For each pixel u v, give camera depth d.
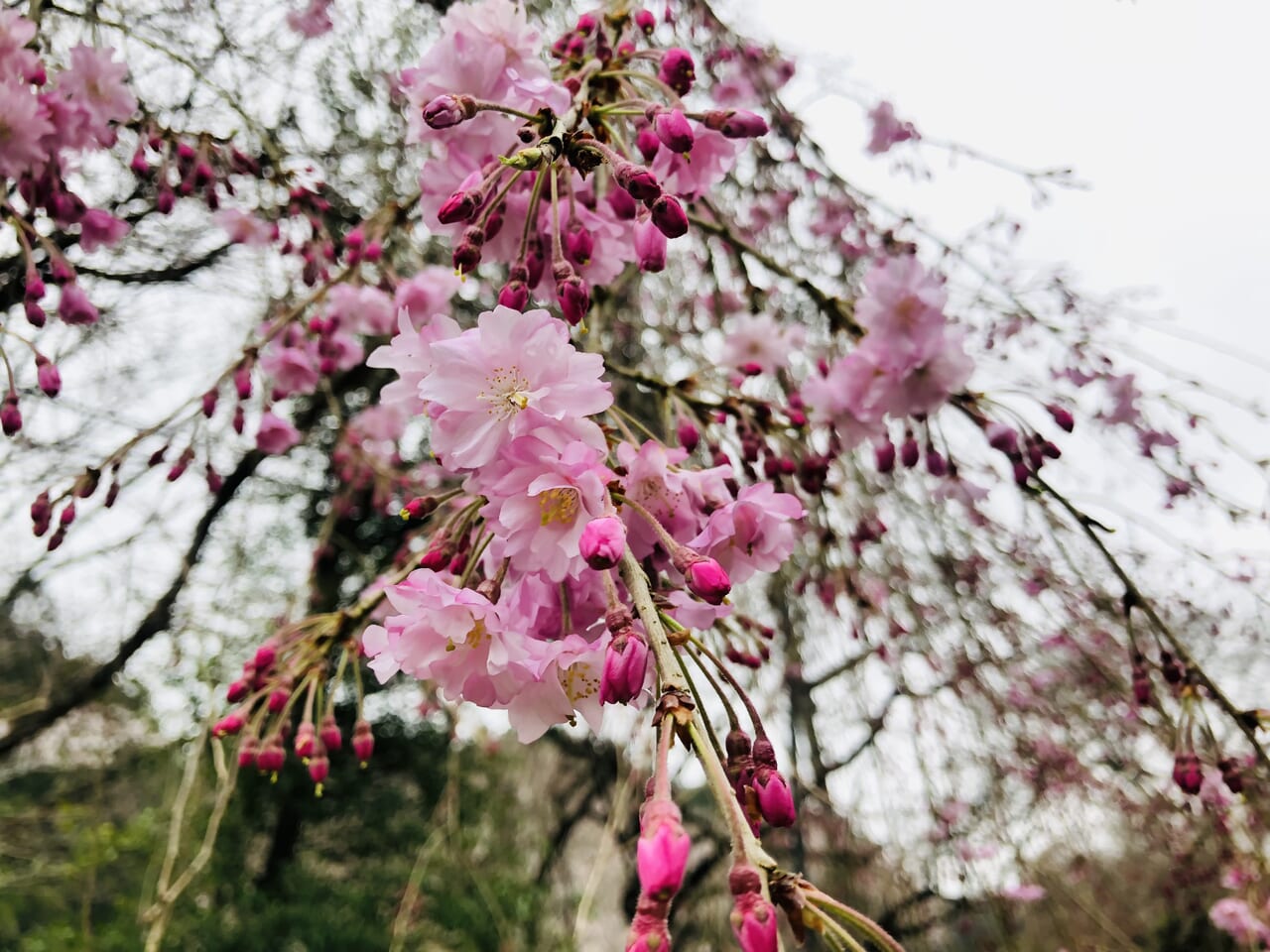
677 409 2.15
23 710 4.86
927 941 5.70
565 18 3.54
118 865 7.31
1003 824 4.39
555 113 1.34
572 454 1.07
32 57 2.05
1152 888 5.23
